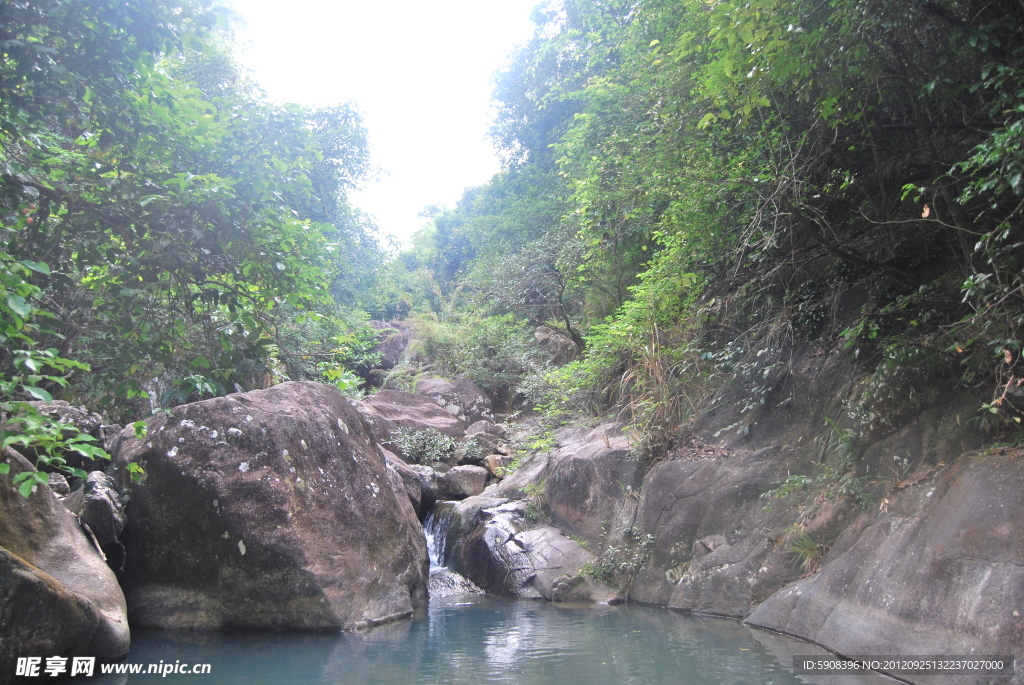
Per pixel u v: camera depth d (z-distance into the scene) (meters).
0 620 4.28
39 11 3.88
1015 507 4.50
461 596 8.30
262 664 5.17
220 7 4.09
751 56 5.97
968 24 5.68
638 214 10.05
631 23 11.92
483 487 12.14
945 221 6.90
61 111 4.19
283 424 7.16
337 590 6.54
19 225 4.07
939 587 4.63
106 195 4.10
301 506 6.82
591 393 11.38
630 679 4.65
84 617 4.79
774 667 4.80
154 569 6.54
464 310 20.80
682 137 8.15
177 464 6.62
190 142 4.37
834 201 8.02
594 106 12.30
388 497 7.89
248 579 6.45
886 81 6.63
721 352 8.67
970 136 6.68
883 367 6.41
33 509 5.35
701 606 6.73
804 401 7.54
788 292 8.47
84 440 3.48
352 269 17.17
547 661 5.19
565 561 8.26
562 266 14.76
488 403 17.41
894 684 4.35
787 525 6.72
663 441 8.54
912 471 5.94
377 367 21.67
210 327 4.46
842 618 5.27
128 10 3.88
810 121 7.42
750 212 7.82
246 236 4.24
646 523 7.91
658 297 9.52
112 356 4.36
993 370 5.52
